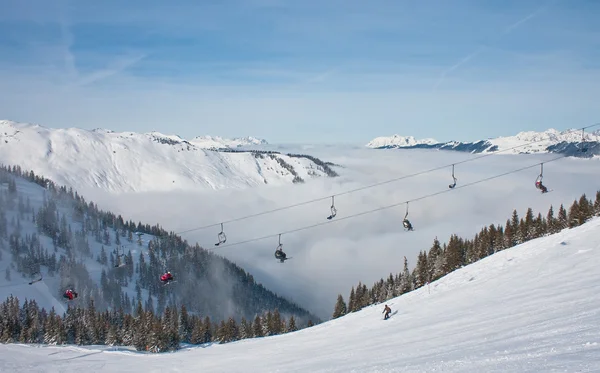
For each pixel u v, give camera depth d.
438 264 98.06
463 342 23.20
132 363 53.97
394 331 38.56
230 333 99.44
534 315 25.62
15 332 97.44
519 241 98.88
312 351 38.88
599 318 19.50
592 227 53.38
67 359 59.44
